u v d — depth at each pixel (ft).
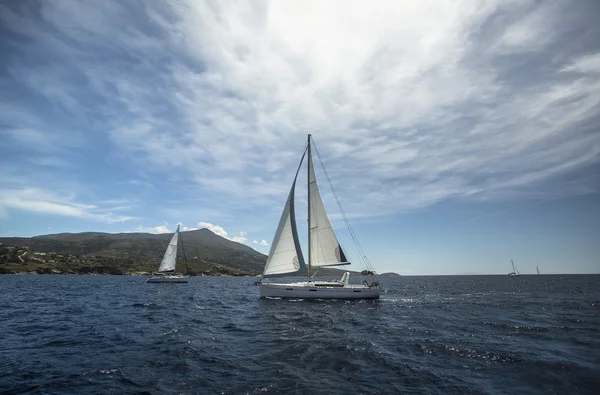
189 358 46.80
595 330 70.18
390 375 39.70
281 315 91.09
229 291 213.66
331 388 35.35
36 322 78.74
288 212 126.21
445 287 296.10
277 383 36.81
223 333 65.67
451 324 78.74
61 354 48.91
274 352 50.47
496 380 38.06
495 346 54.75
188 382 37.11
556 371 40.91
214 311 101.04
